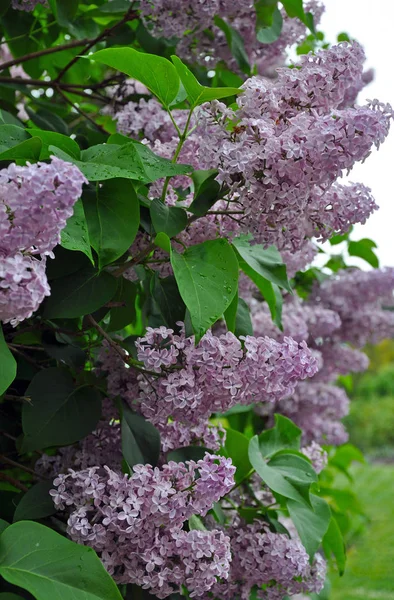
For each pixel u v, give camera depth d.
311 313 1.50
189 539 0.78
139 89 1.26
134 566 0.78
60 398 0.86
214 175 0.82
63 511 0.85
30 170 0.62
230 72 1.28
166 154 0.90
